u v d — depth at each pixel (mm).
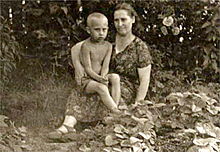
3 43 6359
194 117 5121
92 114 5387
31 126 5594
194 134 4898
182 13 6590
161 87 6297
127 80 5570
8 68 6371
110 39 6582
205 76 6664
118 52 5582
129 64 5551
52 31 6688
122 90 5484
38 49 6750
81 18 6652
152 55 6590
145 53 5547
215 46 6586
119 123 4988
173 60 6746
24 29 6750
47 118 5785
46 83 6477
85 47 5383
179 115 5172
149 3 6500
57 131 5121
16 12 6688
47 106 6062
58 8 6609
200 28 6602
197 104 5195
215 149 4762
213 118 5219
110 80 5367
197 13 6508
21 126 5566
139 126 4910
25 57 6746
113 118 5020
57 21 6695
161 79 6449
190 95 5230
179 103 5195
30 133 5324
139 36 6695
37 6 6699
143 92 5508
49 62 6680
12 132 5039
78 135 5070
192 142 4805
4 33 6379
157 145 4863
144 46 5570
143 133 4840
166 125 5082
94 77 5344
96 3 6594
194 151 4727
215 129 5016
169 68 6746
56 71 6633
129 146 4742
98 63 5406
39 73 6645
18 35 6750
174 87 6371
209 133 4914
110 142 4777
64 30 6605
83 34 6668
